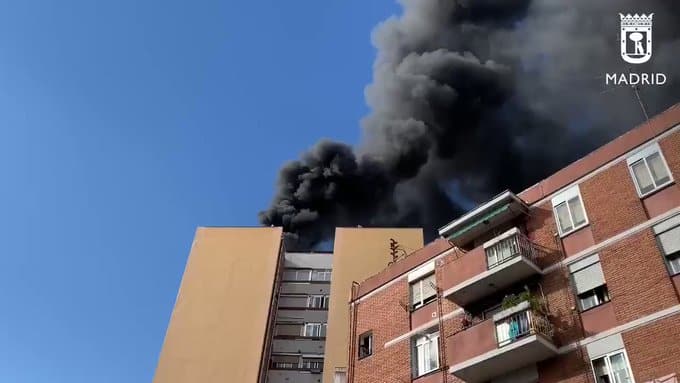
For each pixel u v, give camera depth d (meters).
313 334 44.19
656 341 15.91
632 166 19.70
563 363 17.62
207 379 38.66
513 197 21.94
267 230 48.69
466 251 23.78
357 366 24.55
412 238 45.50
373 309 26.00
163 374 38.88
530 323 18.14
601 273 18.47
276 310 45.34
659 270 17.03
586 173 21.00
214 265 45.84
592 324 17.69
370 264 43.75
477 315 21.47
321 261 49.16
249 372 39.00
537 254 20.59
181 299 43.47
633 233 18.34
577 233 19.98
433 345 22.34
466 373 19.52
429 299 23.94
